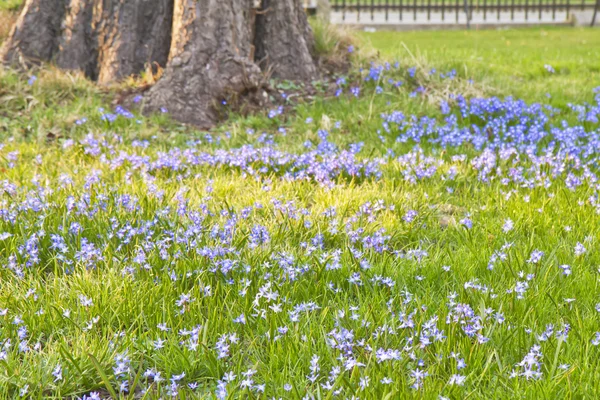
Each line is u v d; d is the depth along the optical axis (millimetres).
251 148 6797
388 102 8859
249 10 9172
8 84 8406
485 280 4242
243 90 8633
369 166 6344
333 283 4191
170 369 3436
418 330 3562
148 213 5102
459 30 26406
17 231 4809
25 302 3924
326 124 8141
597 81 11992
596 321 3727
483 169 6387
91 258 4414
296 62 9523
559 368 3281
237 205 5477
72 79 8609
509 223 4836
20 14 9195
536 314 3836
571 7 29219
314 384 3291
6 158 6625
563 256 4586
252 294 4078
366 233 4969
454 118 8180
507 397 3104
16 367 3355
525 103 9234
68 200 5086
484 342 3408
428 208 5559
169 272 4254
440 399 2957
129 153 7004
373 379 3189
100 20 9062
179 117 8211
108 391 3410
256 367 3328
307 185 6035
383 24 26672
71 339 3674
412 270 4391
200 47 8477
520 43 20500
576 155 6832
